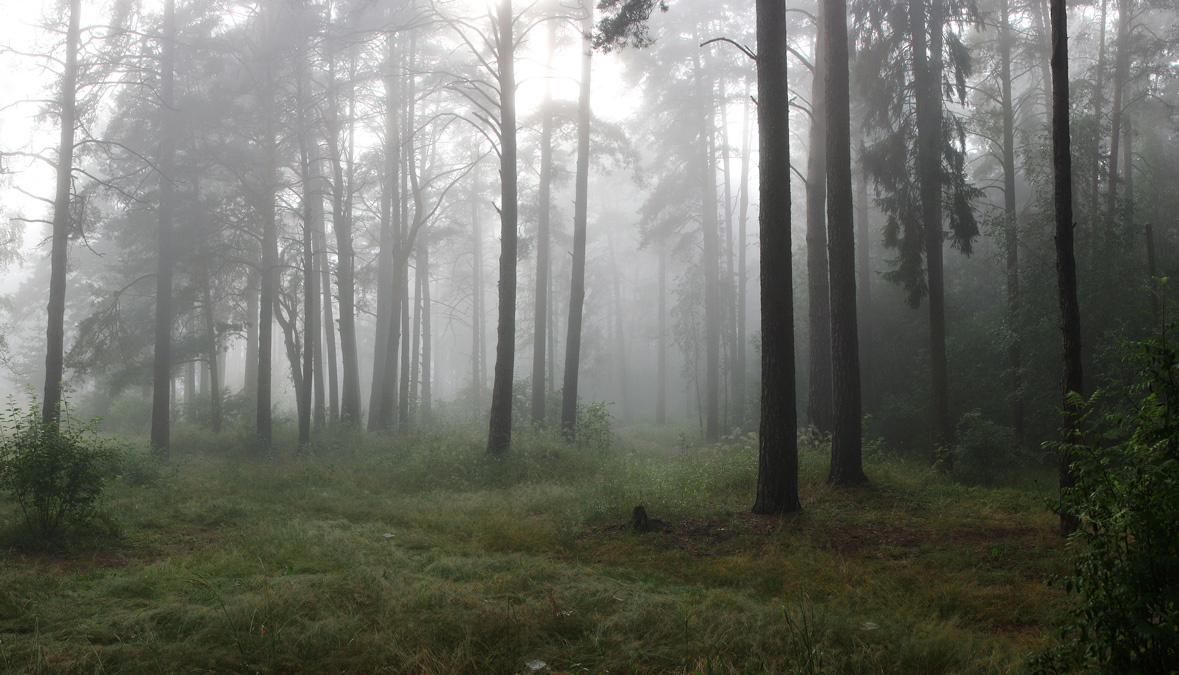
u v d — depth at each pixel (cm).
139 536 844
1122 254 1527
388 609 527
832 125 1211
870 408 2153
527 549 805
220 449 2156
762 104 1004
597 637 474
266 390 2095
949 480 1341
